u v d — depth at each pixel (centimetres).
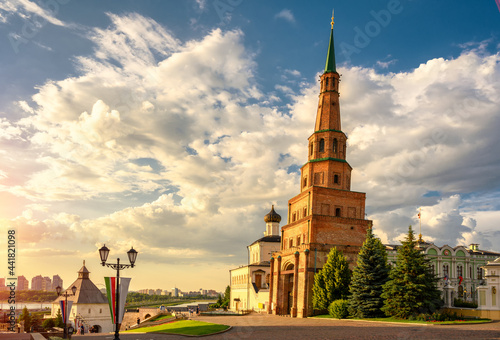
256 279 9331
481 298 4534
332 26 7288
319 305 5581
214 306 11856
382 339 2822
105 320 9869
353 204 6581
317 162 6706
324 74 7088
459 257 9669
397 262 4791
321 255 6041
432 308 4528
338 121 6925
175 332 3766
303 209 6688
